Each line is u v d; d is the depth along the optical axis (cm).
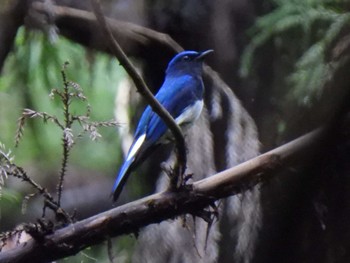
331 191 812
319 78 847
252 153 892
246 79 1002
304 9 932
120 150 1194
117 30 1027
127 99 1122
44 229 671
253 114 985
